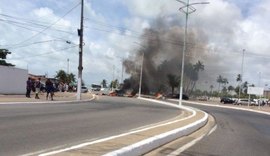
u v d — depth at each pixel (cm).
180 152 1261
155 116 2739
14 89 4381
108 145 1148
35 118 1969
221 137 1786
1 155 1004
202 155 1230
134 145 1145
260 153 1365
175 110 3772
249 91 7988
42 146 1166
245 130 2264
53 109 2672
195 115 3025
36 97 3822
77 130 1606
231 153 1312
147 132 1555
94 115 2441
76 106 3225
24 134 1388
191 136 1767
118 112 2906
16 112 2231
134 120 2291
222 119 3108
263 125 2844
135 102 5094
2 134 1354
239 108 6072
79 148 1076
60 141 1280
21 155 1016
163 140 1416
